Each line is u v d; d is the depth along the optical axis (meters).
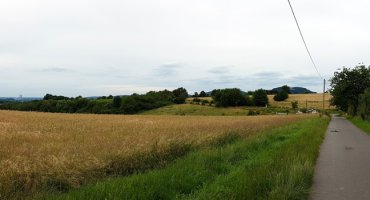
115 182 8.41
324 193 9.26
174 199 7.75
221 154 13.47
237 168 11.60
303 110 124.31
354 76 79.44
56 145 12.99
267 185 8.51
